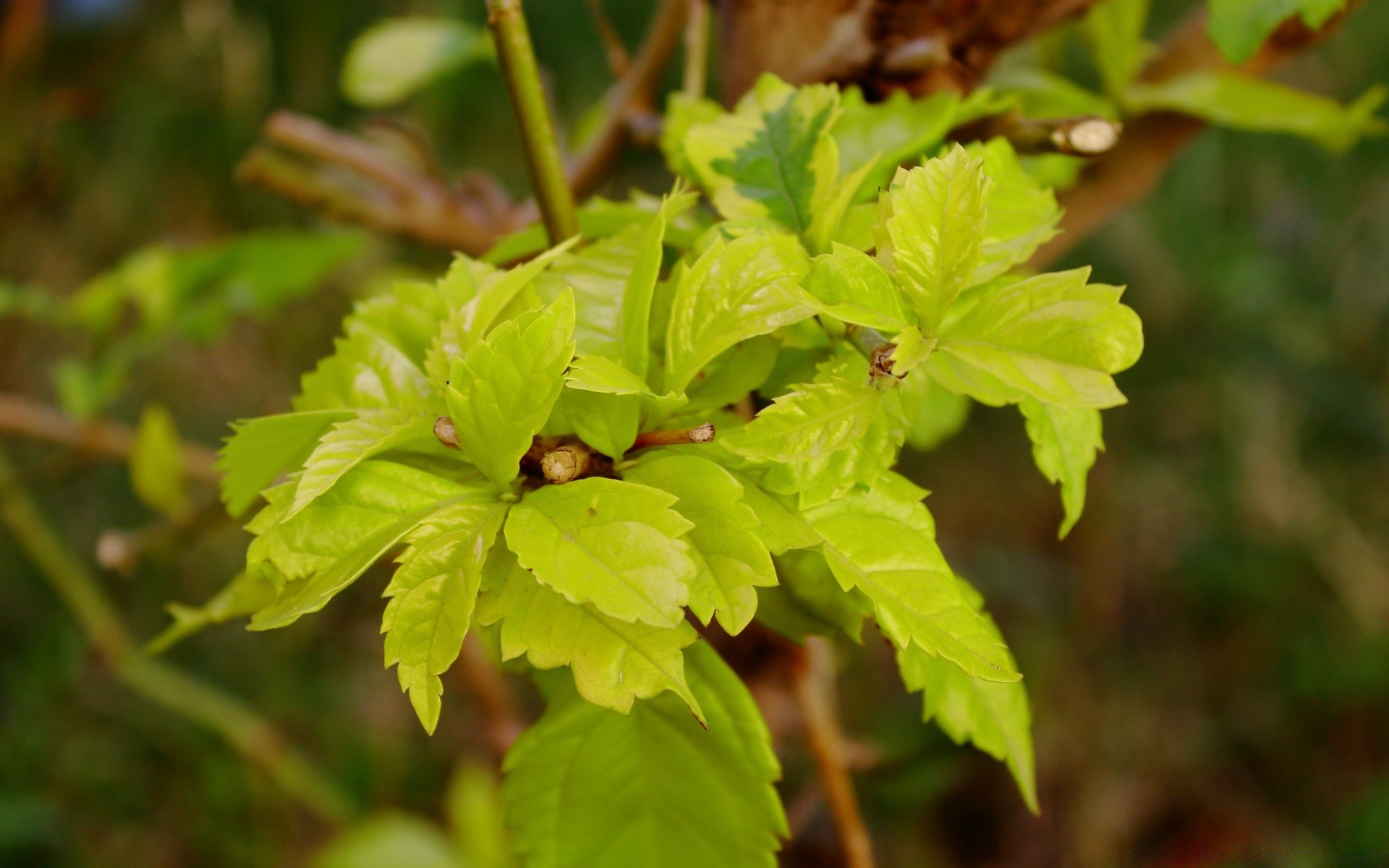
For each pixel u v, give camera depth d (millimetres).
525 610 515
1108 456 1920
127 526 1879
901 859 1725
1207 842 1803
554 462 521
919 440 681
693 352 522
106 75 1732
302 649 1903
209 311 945
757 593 549
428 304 558
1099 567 1913
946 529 2096
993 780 1870
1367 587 1921
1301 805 1843
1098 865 1754
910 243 521
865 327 529
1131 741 1865
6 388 1718
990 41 615
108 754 1771
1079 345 518
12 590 1812
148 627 1852
